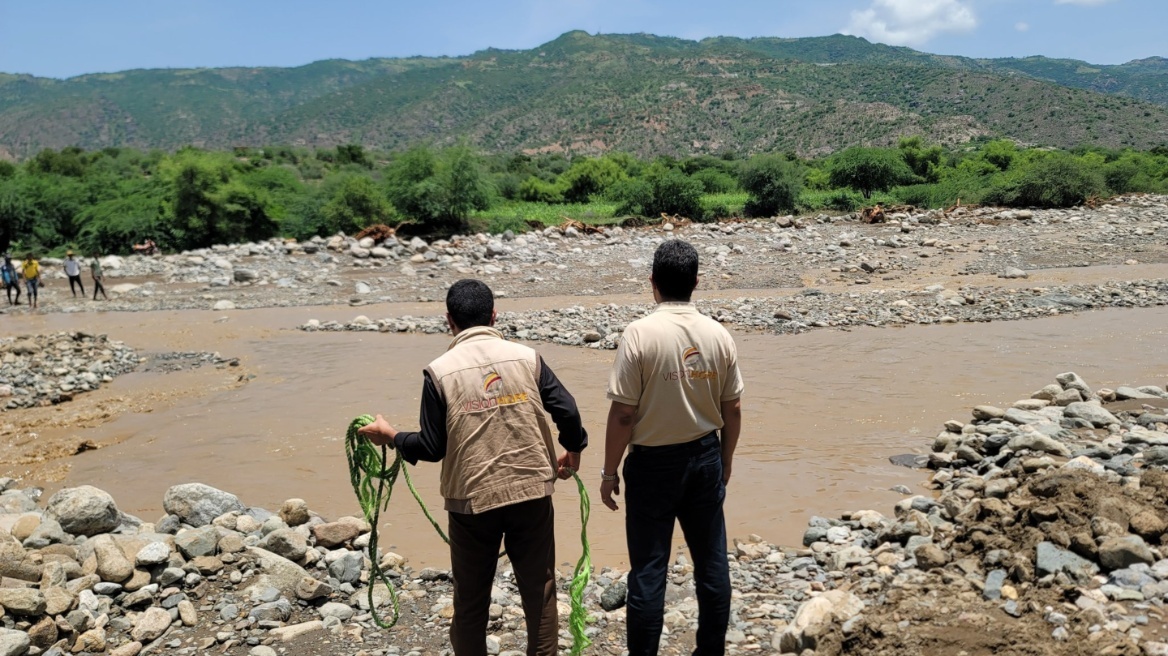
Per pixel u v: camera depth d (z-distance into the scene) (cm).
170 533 636
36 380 1333
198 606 508
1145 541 470
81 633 468
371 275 2666
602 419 1013
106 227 3844
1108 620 384
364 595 524
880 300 1797
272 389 1259
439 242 3234
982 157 6694
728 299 1923
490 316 393
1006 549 479
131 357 1531
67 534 581
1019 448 720
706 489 380
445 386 364
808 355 1327
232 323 1912
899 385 1119
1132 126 19562
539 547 377
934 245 2862
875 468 793
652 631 371
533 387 375
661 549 377
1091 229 3102
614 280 2405
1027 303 1711
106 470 907
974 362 1241
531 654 379
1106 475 579
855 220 3772
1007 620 394
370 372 1344
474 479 362
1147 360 1222
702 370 370
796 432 925
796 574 532
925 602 409
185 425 1082
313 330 1770
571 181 6350
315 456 920
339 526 620
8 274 2330
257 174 4394
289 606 506
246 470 880
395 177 3969
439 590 538
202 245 3791
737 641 441
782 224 3631
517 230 3859
